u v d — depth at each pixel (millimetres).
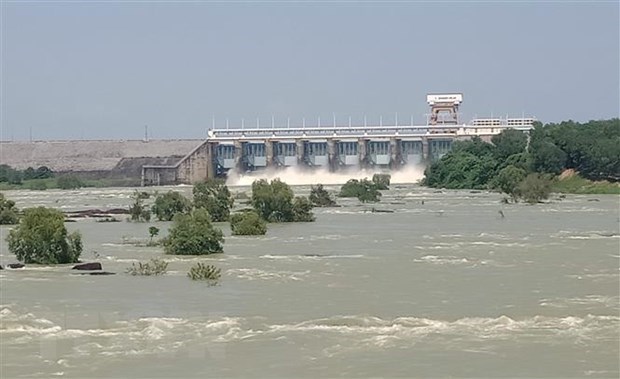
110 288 58781
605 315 48812
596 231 100938
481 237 94188
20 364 39438
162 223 117750
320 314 49688
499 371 38281
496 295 55656
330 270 67312
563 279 62281
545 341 43156
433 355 40750
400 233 99875
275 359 40125
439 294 56156
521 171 175625
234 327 46188
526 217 125125
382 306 52000
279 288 58750
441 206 154125
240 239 92812
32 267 69188
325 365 39281
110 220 122938
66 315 49469
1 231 105938
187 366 39188
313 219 120562
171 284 60469
